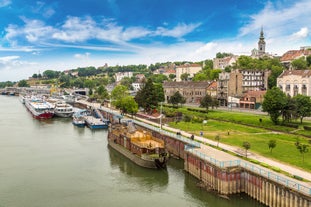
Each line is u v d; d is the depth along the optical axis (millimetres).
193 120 136250
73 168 88500
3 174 83562
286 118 117188
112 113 175250
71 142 120500
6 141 121625
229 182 67375
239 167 68062
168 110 167500
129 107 158000
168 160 94875
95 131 145000
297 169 66500
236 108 179000
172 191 72250
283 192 57000
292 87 173625
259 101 175125
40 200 68188
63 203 66812
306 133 103062
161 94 183625
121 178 80750
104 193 71500
